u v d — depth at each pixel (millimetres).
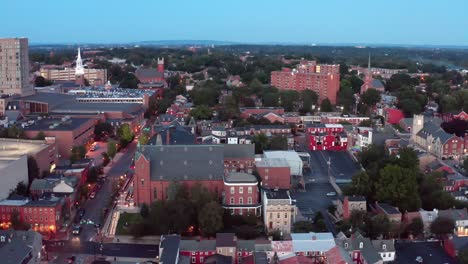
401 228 187625
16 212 184125
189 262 158375
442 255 173625
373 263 159875
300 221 195000
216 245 166375
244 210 197500
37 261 159250
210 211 181250
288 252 165125
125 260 167375
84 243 179875
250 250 166875
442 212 191750
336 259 158125
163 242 161500
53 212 184750
